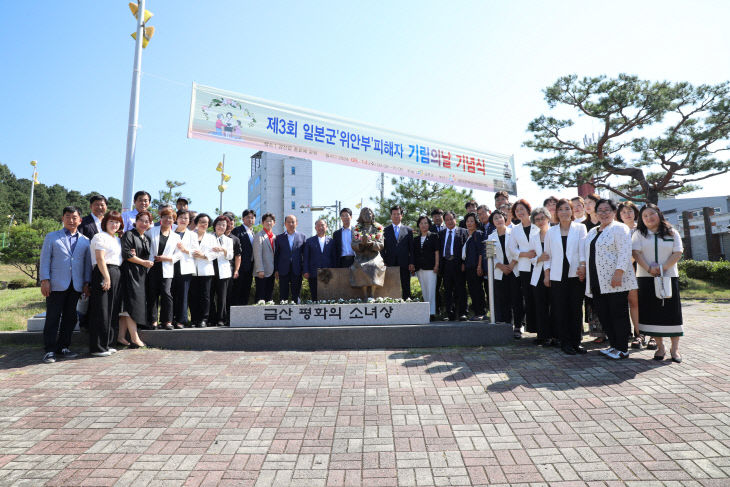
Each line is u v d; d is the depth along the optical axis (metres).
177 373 4.97
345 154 9.07
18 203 56.66
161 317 6.37
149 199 6.80
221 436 3.39
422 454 3.06
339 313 6.60
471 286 7.55
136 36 7.64
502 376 4.66
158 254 6.40
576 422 3.50
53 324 5.56
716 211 36.00
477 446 3.16
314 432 3.44
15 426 3.61
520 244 6.41
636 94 17.03
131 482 2.75
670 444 3.09
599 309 5.35
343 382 4.60
